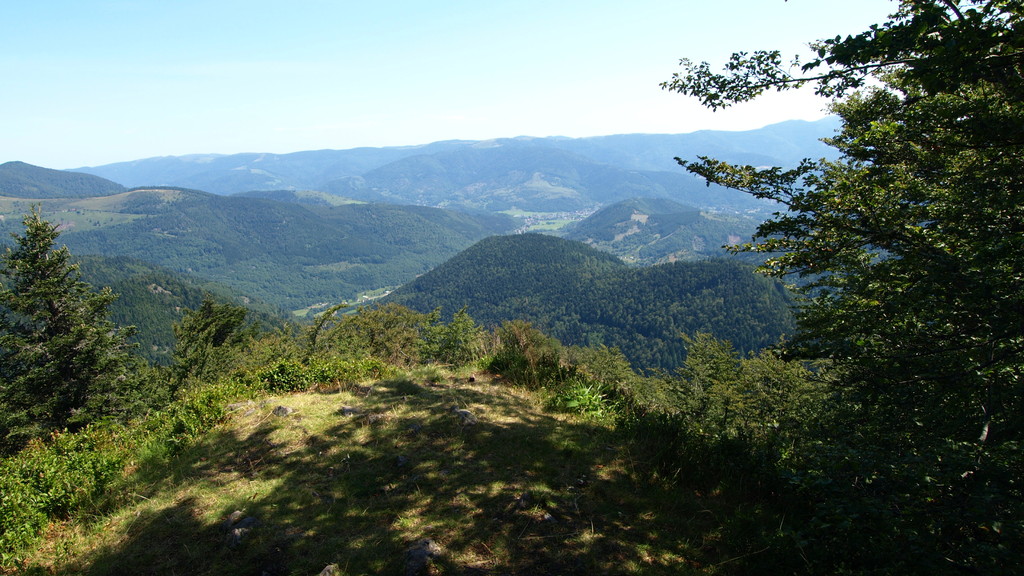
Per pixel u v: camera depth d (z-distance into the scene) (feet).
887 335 16.93
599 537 10.51
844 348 16.78
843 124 28.35
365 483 13.06
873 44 11.69
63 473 14.55
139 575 10.08
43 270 71.87
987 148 13.71
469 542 10.32
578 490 12.50
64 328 72.43
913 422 19.57
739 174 19.97
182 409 19.63
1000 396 17.51
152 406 76.18
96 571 10.34
